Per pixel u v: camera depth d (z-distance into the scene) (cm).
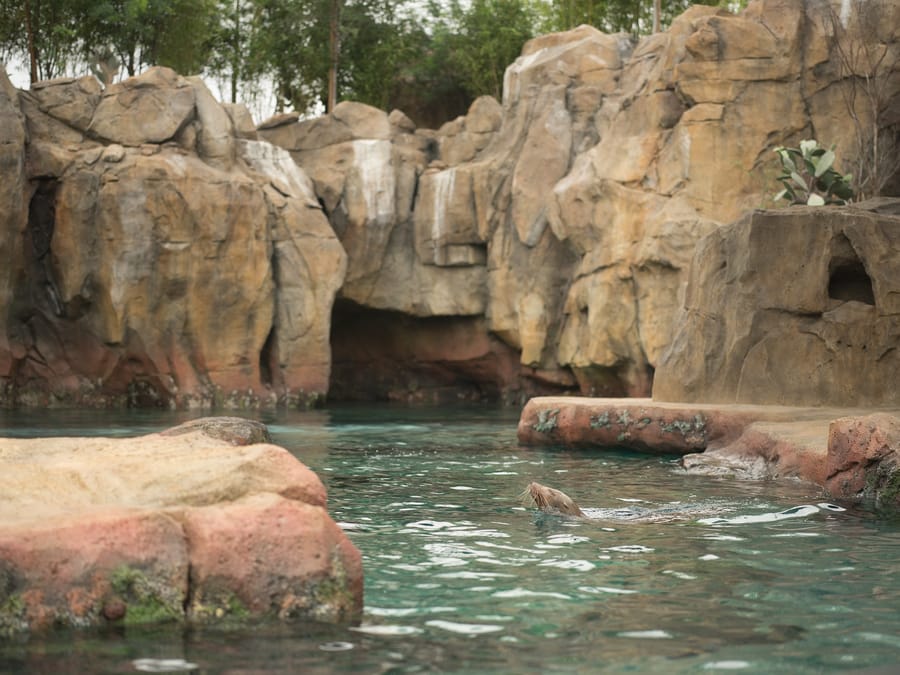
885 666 346
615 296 2200
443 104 3381
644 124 2266
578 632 388
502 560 532
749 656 357
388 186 2516
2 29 2623
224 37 3184
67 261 2108
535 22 3462
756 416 1082
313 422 1708
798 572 507
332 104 3084
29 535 369
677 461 1041
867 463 767
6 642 349
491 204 2488
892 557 545
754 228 1225
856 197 1972
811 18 2112
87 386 2161
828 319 1182
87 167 2106
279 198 2292
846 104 2061
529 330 2417
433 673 333
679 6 3139
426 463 1037
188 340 2172
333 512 703
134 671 326
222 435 805
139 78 2206
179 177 2119
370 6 3259
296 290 2275
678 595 454
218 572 385
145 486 422
